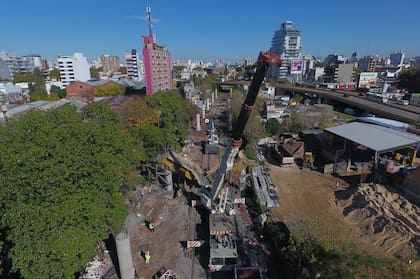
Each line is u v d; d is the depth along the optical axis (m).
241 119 20.45
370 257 17.52
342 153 46.25
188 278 22.67
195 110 70.56
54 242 15.91
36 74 124.38
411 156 43.06
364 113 91.00
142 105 45.00
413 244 25.39
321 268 17.95
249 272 22.02
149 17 106.50
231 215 29.06
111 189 21.95
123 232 21.94
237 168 39.34
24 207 16.12
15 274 19.19
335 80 174.88
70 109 31.45
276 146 54.88
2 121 47.72
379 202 32.91
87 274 22.42
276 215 32.19
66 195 17.83
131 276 21.91
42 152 18.20
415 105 86.44
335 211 33.78
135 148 33.81
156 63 98.88
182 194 36.19
